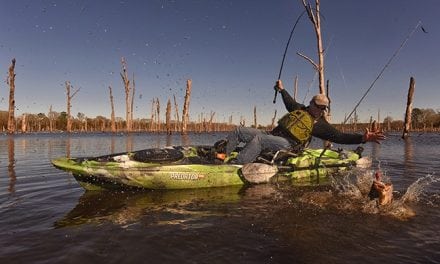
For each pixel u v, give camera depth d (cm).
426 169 769
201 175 559
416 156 1109
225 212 411
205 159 617
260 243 310
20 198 484
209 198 489
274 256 283
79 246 300
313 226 356
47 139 2716
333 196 485
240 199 480
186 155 611
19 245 302
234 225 360
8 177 661
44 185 580
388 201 425
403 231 340
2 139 2600
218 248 298
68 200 474
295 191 529
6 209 423
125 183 530
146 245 304
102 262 269
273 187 565
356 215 393
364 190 524
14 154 1223
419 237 323
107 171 514
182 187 550
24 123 5131
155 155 561
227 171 575
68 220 378
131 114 4850
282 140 608
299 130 598
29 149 1502
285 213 404
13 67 3647
